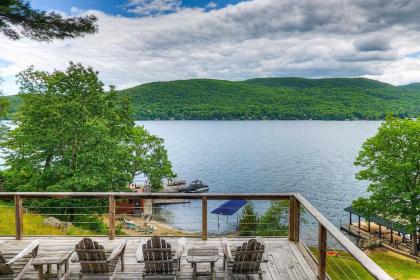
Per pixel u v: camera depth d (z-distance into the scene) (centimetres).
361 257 319
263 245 507
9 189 2417
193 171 7956
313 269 569
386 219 3216
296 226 700
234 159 9800
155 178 3978
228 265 514
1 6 760
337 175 7412
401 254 2973
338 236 398
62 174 2228
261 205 4822
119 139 2622
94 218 2169
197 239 716
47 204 2159
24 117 2372
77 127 2233
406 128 3086
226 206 3641
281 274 558
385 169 3080
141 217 3994
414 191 2956
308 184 6531
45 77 2444
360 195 5731
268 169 8156
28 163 2298
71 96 2352
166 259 507
